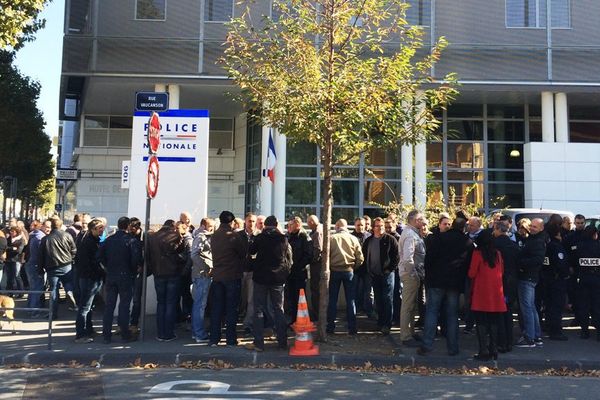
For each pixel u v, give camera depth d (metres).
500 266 7.46
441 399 5.94
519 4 18.72
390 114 8.29
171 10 17.92
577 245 8.90
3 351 7.62
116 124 22.59
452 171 21.06
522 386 6.53
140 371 7.07
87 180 22.19
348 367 7.38
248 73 8.41
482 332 7.46
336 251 8.87
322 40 8.74
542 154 18.47
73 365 7.32
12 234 12.14
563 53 18.64
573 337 9.00
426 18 18.53
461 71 18.44
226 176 22.61
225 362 7.42
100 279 8.48
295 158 20.33
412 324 8.36
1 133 23.39
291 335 8.88
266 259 7.79
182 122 11.19
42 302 10.88
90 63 17.55
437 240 7.66
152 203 11.09
